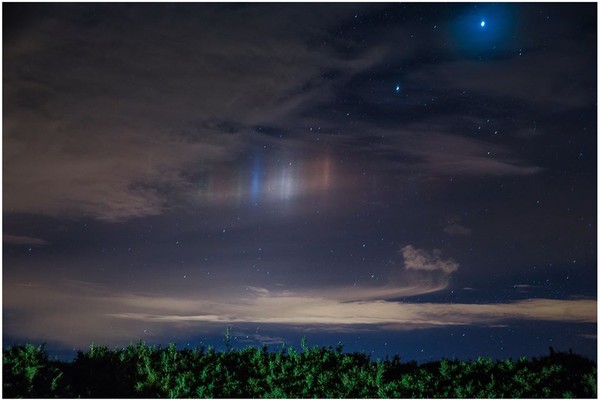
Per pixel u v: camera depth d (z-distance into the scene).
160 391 8.69
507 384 9.23
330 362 10.23
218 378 9.39
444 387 9.12
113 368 9.30
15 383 7.93
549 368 9.72
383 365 10.09
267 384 9.32
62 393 8.01
